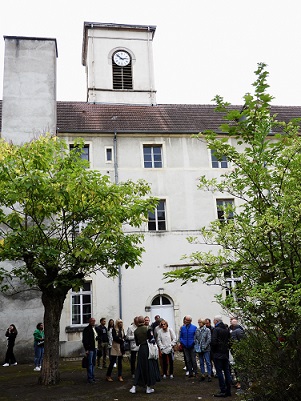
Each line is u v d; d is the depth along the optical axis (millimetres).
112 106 26125
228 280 6684
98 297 20062
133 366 12734
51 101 21500
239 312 6047
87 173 11172
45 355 12273
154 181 22016
